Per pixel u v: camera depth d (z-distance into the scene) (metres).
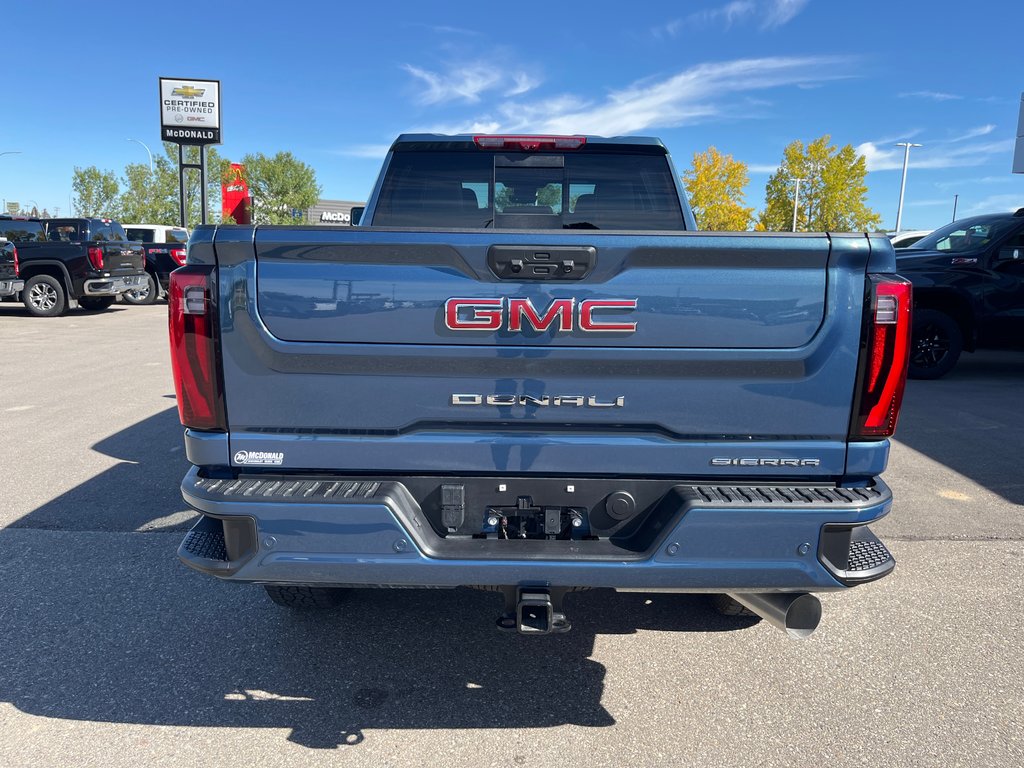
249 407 2.43
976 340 9.45
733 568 2.36
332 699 2.91
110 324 15.95
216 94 38.81
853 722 2.78
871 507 2.36
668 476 2.47
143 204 67.38
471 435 2.44
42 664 3.13
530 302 2.36
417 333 2.38
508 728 2.74
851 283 2.35
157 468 5.77
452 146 3.94
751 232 2.32
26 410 7.70
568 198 4.04
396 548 2.36
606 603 3.75
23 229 17.20
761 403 2.41
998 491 5.32
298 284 2.36
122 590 3.80
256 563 2.39
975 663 3.18
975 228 9.67
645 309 2.35
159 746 2.62
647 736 2.69
